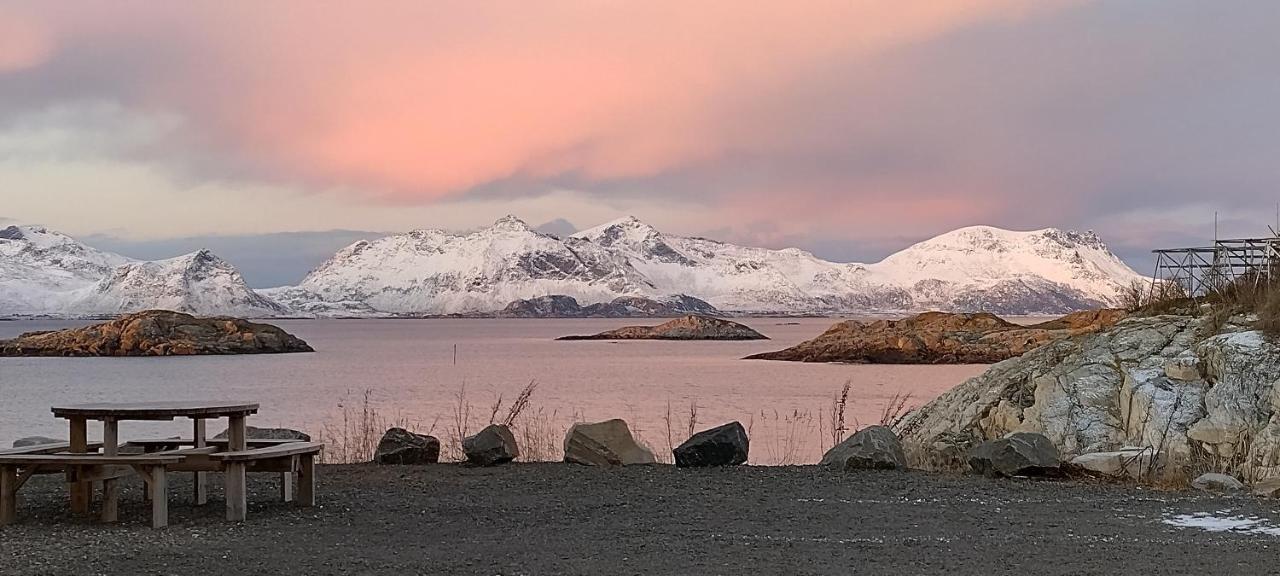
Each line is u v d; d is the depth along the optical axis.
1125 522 10.61
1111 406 16.20
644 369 87.25
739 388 60.84
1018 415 16.98
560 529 10.33
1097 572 8.29
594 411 43.53
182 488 13.20
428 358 113.88
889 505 11.77
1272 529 10.18
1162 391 15.51
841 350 98.88
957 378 70.31
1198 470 13.95
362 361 106.25
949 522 10.66
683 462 15.31
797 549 9.28
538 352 133.62
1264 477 13.15
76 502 11.22
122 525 10.57
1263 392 14.41
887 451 14.97
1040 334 91.94
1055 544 9.45
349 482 13.70
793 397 52.72
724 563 8.70
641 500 12.18
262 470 11.47
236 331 129.50
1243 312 16.75
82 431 10.99
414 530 10.27
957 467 15.62
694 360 106.50
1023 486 13.20
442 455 20.12
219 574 8.34
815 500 12.16
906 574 8.27
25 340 126.06
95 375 81.19
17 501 12.10
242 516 10.78
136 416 10.54
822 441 28.28
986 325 100.06
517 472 14.65
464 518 10.97
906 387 61.06
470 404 48.47
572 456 15.77
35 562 8.77
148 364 100.44
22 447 12.34
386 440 16.05
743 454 15.38
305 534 10.05
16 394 59.41
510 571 8.42
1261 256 18.52
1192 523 10.53
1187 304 18.77
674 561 8.79
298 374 81.06
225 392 59.50
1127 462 13.73
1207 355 15.59
